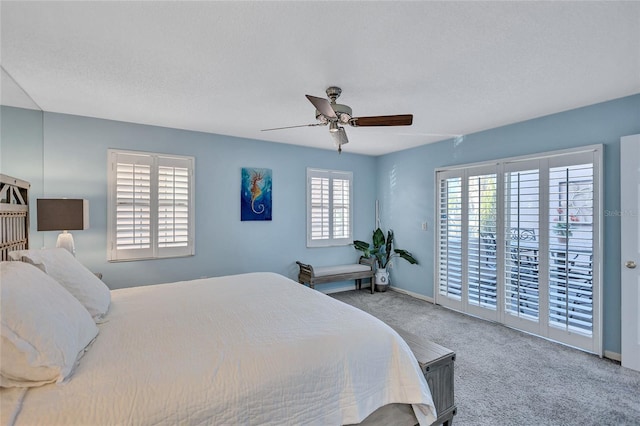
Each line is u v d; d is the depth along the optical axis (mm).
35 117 3027
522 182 3453
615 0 1502
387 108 3072
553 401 2188
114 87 2574
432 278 4578
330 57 2074
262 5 1544
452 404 1910
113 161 3506
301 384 1388
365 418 1559
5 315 1110
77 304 1527
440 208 4438
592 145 2912
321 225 5023
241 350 1453
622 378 2486
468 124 3625
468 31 1774
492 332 3436
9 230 2172
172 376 1230
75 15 1619
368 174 5555
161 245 3773
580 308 2988
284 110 3156
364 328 1752
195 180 3994
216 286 2635
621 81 2445
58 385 1135
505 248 3625
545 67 2213
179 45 1924
